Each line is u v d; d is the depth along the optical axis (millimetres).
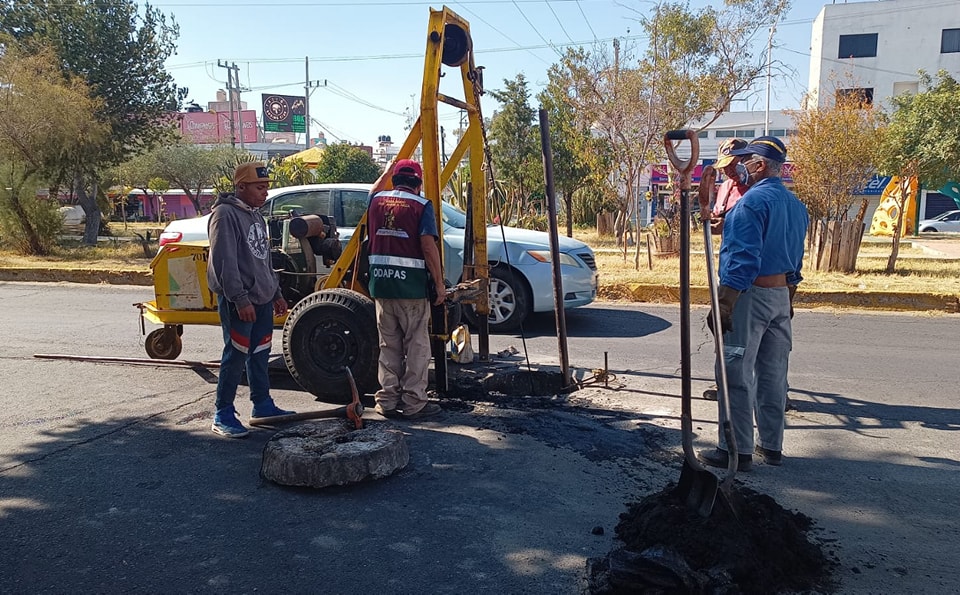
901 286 11016
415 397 5121
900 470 4352
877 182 31547
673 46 15867
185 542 3402
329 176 41719
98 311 9945
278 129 68688
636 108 15227
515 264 8531
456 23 5379
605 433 4887
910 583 3111
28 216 17156
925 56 38812
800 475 4262
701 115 16172
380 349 5191
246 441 4742
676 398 5742
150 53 22328
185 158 39031
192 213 51938
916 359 7227
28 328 8656
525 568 3184
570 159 23906
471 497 3887
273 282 4934
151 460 4406
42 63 18219
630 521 3477
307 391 5844
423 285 5004
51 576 3102
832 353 7496
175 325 6754
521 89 26047
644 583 2879
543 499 3865
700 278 12031
